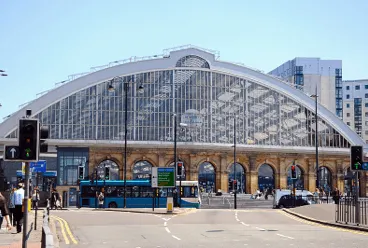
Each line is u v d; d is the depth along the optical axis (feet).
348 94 618.44
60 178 289.33
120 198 217.36
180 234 85.56
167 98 314.14
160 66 314.35
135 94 310.86
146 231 91.66
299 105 338.75
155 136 310.04
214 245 69.05
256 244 69.97
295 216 133.08
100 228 98.32
